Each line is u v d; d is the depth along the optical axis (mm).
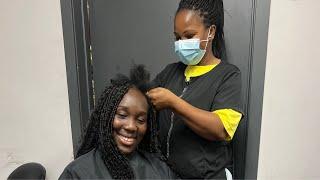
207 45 992
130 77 889
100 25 1297
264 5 1111
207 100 969
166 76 1116
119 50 1312
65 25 1206
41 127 1329
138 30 1280
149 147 922
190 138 979
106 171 820
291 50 1142
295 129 1217
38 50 1244
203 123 884
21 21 1219
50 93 1286
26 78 1277
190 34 953
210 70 999
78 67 1253
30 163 1339
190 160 976
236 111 935
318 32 1123
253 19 1146
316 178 1271
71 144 1330
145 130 868
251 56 1173
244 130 1224
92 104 1371
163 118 1014
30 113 1316
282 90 1179
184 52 968
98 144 843
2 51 1252
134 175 848
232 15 1182
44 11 1203
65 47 1228
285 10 1108
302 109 1196
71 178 801
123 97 815
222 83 965
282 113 1200
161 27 1260
